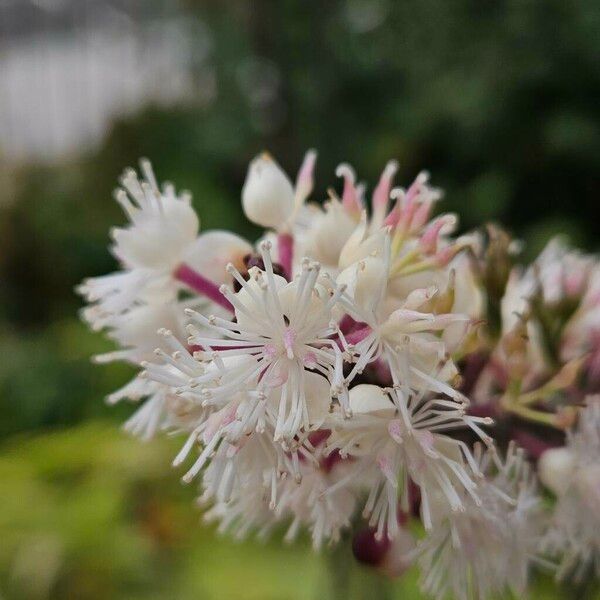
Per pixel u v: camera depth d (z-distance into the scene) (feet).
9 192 1.03
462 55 0.95
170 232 0.23
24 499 0.59
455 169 0.97
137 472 0.60
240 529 0.24
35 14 1.35
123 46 1.29
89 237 1.01
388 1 1.03
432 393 0.21
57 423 0.78
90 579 0.55
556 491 0.23
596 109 0.91
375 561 0.23
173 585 0.55
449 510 0.21
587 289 0.25
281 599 0.51
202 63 1.09
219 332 0.21
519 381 0.23
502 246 0.23
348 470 0.21
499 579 0.23
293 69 1.08
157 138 1.09
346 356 0.19
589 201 0.94
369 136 1.03
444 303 0.21
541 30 0.91
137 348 0.23
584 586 0.25
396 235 0.22
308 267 0.19
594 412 0.23
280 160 1.08
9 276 1.00
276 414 0.19
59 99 1.32
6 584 0.55
